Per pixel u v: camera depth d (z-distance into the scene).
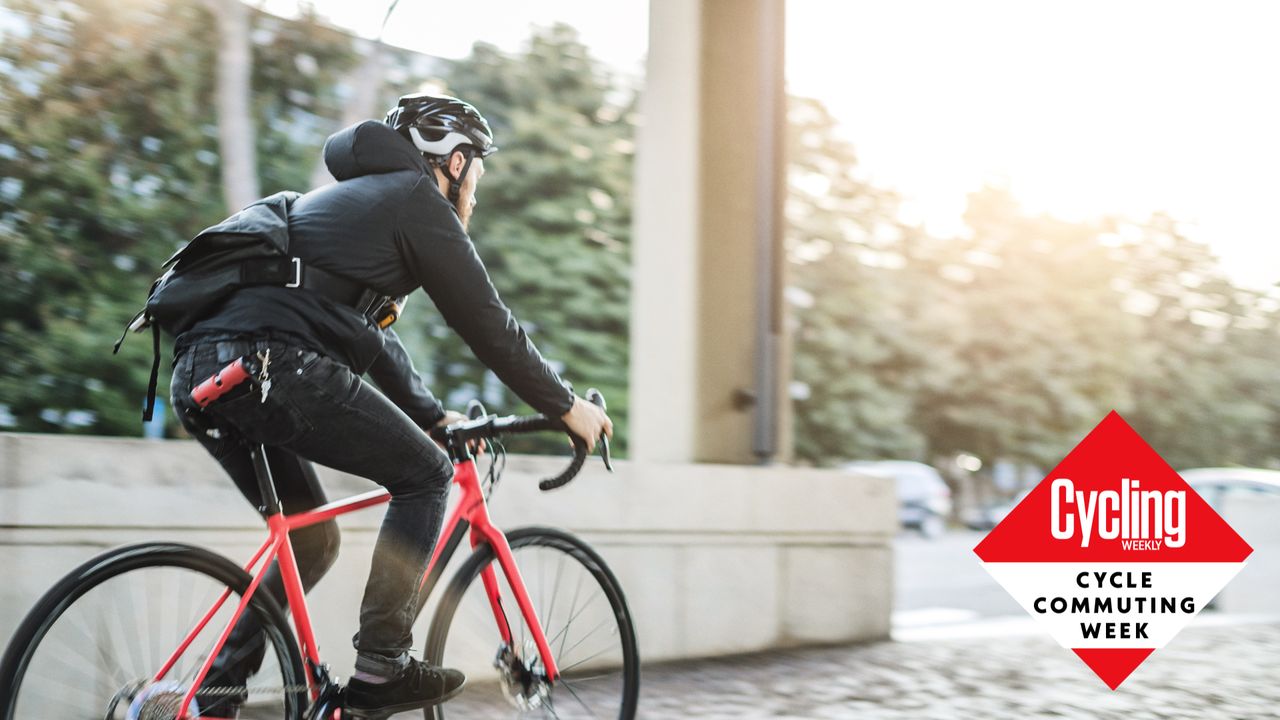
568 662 3.31
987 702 4.39
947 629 6.29
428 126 2.86
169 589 2.71
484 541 3.15
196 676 2.73
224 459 2.85
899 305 22.95
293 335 2.57
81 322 10.18
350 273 2.63
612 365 12.64
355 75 11.53
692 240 5.56
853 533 5.65
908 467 25.02
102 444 3.65
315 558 2.95
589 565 3.37
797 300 22.12
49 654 2.57
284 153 11.31
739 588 5.25
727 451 5.64
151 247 10.65
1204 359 28.70
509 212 13.05
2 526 3.49
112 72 10.69
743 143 5.79
